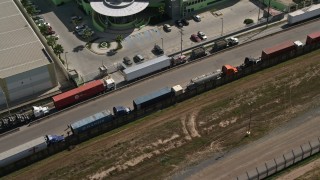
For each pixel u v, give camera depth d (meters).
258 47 141.88
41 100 124.62
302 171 99.62
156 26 154.12
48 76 126.38
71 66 136.62
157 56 139.88
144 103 116.62
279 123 113.06
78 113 118.69
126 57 137.38
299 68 132.62
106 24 152.25
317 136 108.19
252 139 108.56
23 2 165.75
